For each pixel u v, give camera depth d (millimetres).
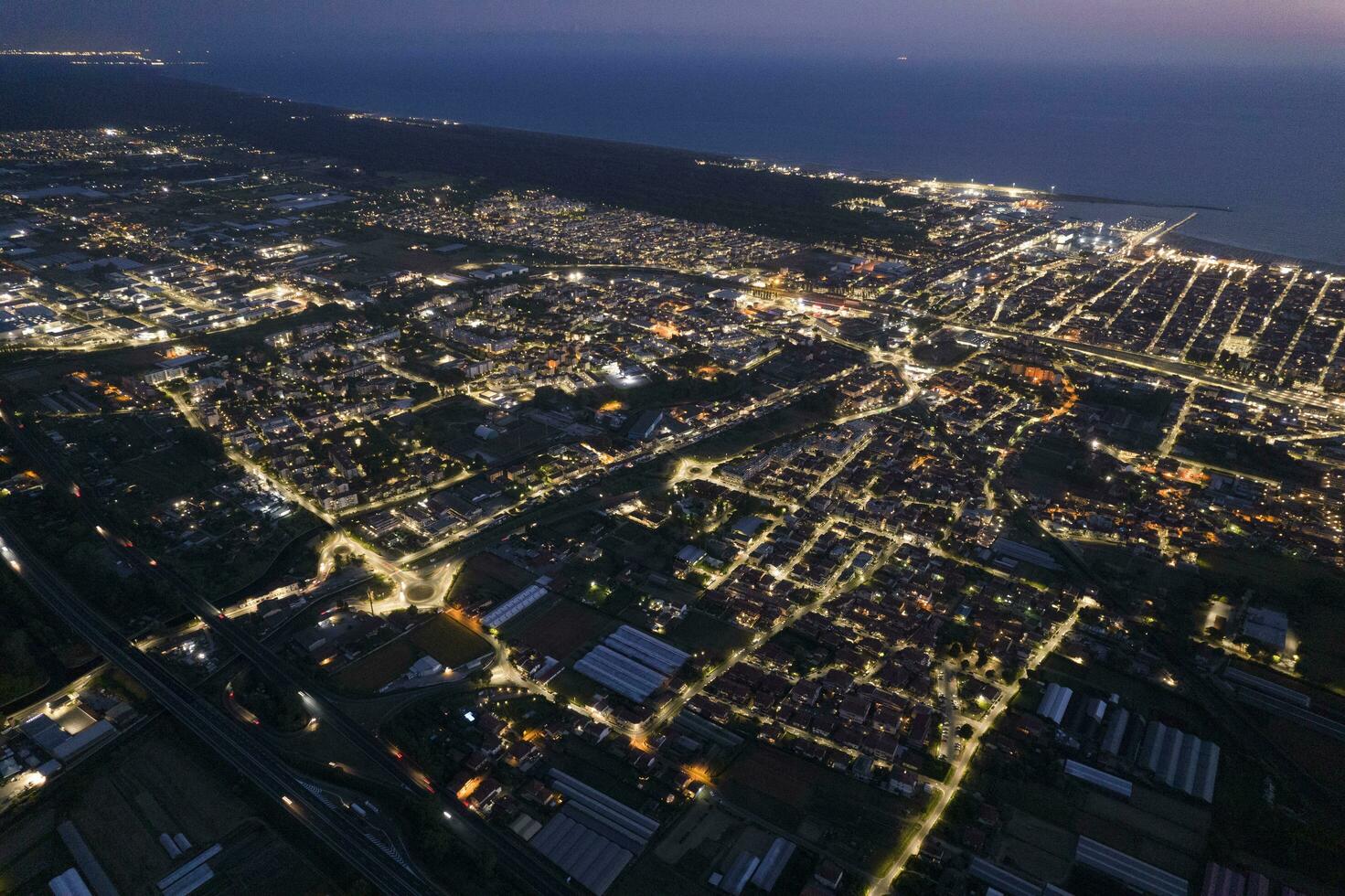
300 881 162250
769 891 161125
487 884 162000
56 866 164625
